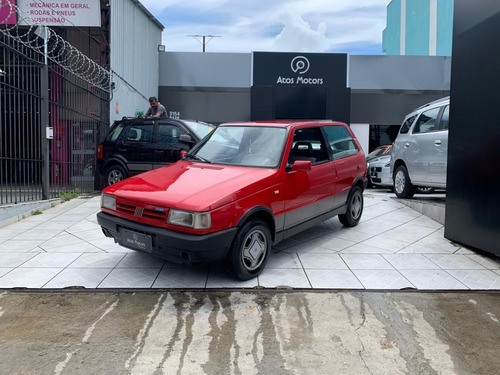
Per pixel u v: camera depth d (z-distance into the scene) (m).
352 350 3.23
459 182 5.84
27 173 8.00
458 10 5.72
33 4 11.11
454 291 4.36
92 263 5.05
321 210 5.74
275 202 4.75
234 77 18.05
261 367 2.99
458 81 5.79
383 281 4.57
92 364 3.02
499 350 3.26
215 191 4.27
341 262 5.17
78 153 9.94
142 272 4.76
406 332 3.52
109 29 11.55
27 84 8.09
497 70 5.09
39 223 6.98
